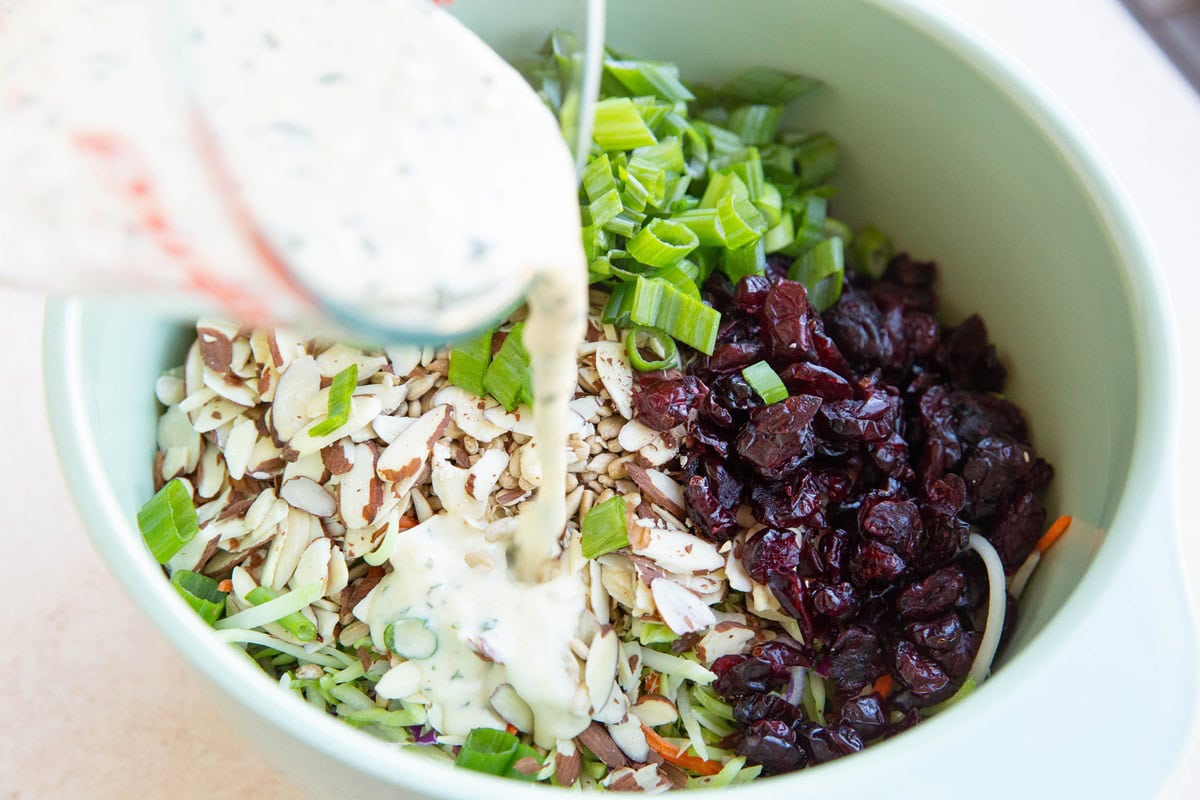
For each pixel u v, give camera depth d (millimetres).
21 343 437
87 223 267
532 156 296
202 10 286
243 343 365
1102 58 465
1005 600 360
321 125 281
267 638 351
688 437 365
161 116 268
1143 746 306
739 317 377
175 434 367
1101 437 352
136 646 401
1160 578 317
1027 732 305
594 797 296
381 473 354
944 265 408
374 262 275
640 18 393
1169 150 454
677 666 355
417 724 348
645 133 376
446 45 297
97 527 315
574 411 363
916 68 379
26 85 273
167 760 387
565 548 354
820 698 364
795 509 360
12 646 398
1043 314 380
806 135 409
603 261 368
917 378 392
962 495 368
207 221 264
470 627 343
